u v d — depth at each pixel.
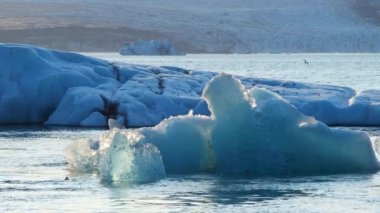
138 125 75.75
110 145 47.59
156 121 76.38
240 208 39.78
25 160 54.75
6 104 79.06
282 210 39.34
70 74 81.69
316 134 50.28
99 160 50.16
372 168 50.94
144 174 47.12
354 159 50.62
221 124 50.16
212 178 47.78
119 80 85.19
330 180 47.38
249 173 49.66
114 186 45.25
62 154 57.59
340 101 82.50
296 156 50.00
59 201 41.19
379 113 79.00
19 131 72.25
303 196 42.75
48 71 81.69
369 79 170.12
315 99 80.38
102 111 77.69
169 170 49.91
